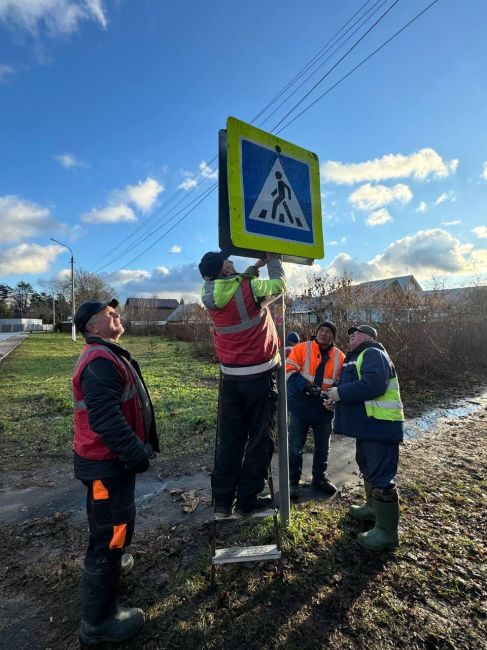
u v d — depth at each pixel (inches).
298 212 119.3
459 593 97.9
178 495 159.8
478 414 279.9
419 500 147.5
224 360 103.7
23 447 221.1
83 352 86.9
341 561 110.8
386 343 399.9
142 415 92.9
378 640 84.4
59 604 99.0
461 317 463.2
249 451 104.2
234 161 103.1
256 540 121.3
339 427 126.3
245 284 97.3
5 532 134.3
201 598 97.8
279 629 87.7
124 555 111.3
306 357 155.9
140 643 85.2
